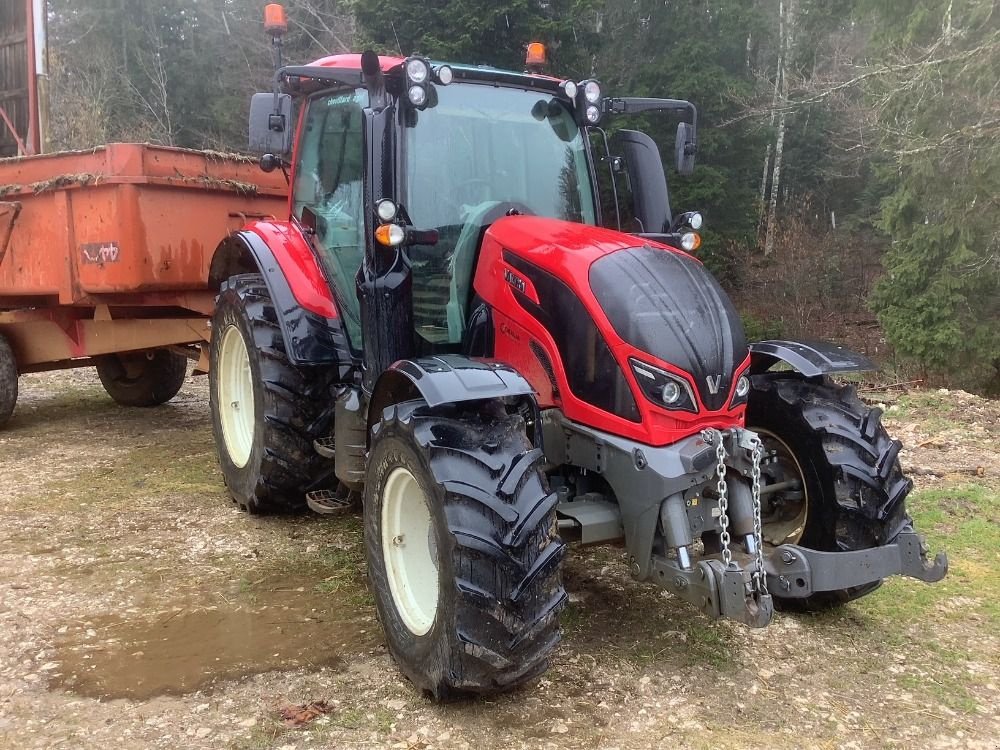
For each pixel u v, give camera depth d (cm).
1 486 536
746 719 280
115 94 2334
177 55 2658
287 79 412
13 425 715
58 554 423
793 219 2289
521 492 270
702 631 342
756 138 1936
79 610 360
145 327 630
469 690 272
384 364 355
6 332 689
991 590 384
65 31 2562
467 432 281
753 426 372
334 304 420
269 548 433
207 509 494
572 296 315
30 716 281
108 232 563
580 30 1402
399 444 296
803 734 273
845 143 2227
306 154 455
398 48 1373
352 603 369
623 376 298
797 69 2028
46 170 610
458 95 383
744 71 1972
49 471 573
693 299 312
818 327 1967
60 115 1814
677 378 293
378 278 351
